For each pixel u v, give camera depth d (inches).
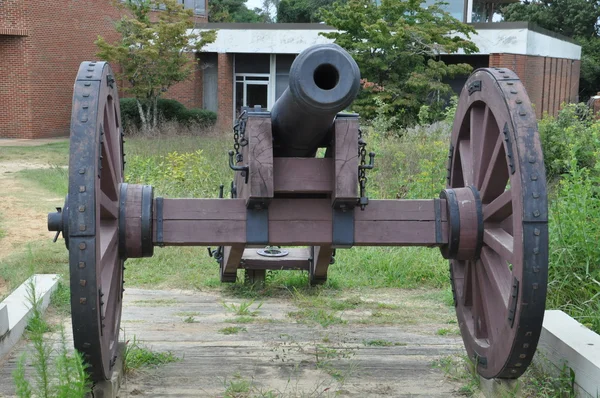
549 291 215.2
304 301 253.6
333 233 161.8
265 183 155.4
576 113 517.7
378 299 258.5
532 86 1018.1
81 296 129.3
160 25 951.0
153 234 159.9
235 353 192.2
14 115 1018.1
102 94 143.6
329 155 167.9
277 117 157.9
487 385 160.6
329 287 275.1
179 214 160.9
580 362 154.0
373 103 754.8
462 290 176.6
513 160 137.1
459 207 159.3
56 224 141.6
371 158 161.2
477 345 161.8
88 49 1103.6
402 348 198.1
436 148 442.0
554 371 164.4
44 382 117.6
